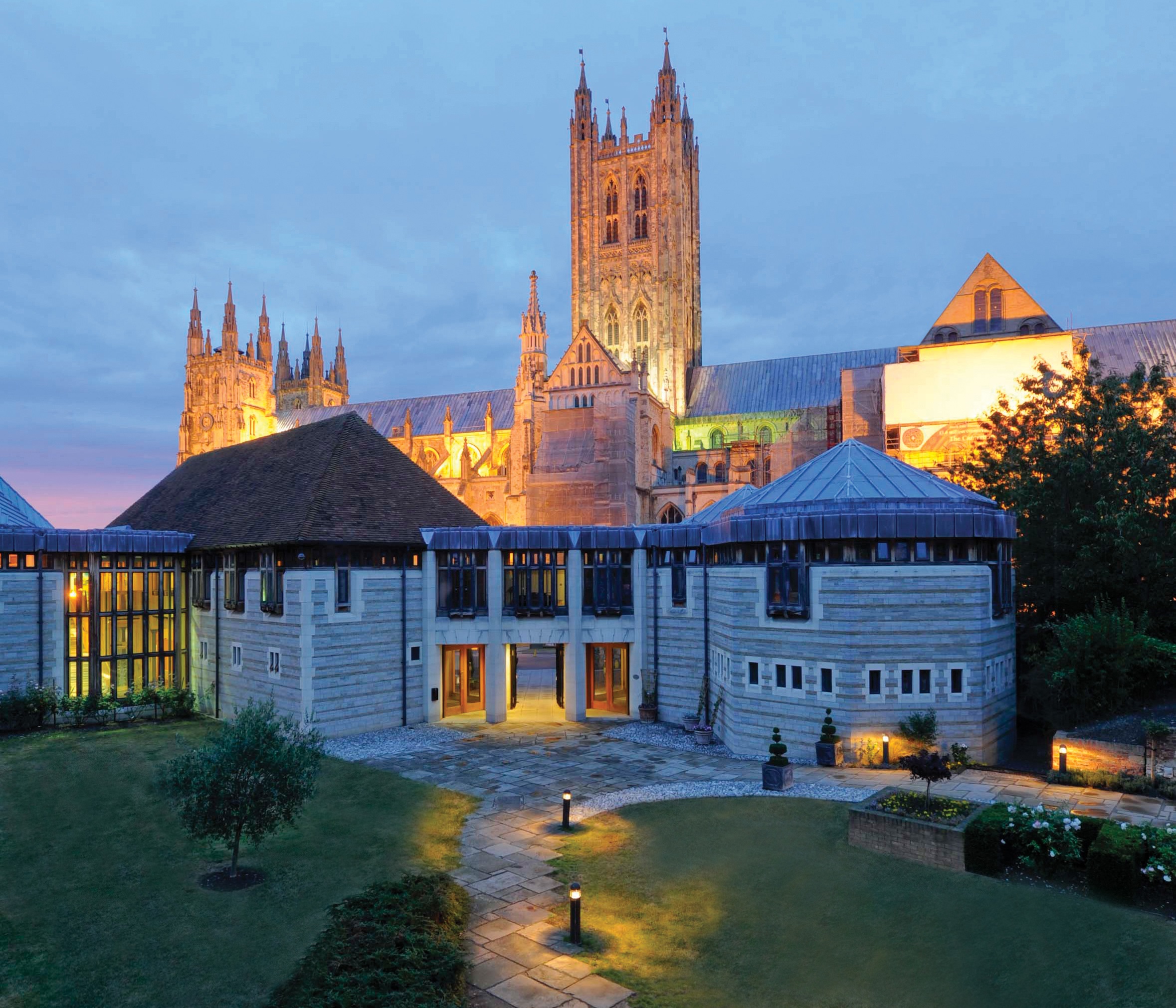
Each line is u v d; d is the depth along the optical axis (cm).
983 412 6066
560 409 9538
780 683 3531
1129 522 3897
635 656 4512
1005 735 3538
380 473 4688
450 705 4562
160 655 4841
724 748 3822
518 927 2011
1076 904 2025
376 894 2023
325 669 4000
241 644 4428
